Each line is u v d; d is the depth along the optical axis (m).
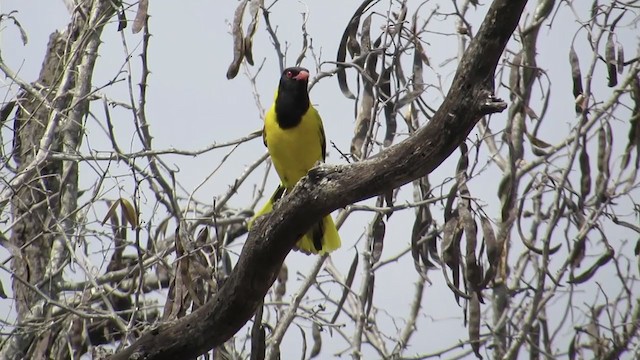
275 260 9.41
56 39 14.65
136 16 12.02
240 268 9.48
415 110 13.23
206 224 13.30
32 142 13.73
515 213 12.86
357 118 12.55
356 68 12.30
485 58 8.07
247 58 12.02
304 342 12.84
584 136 13.21
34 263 13.59
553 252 13.12
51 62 14.55
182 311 10.90
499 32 7.96
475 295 12.08
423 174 8.82
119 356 9.91
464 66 8.16
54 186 13.99
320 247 13.21
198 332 9.80
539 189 13.82
